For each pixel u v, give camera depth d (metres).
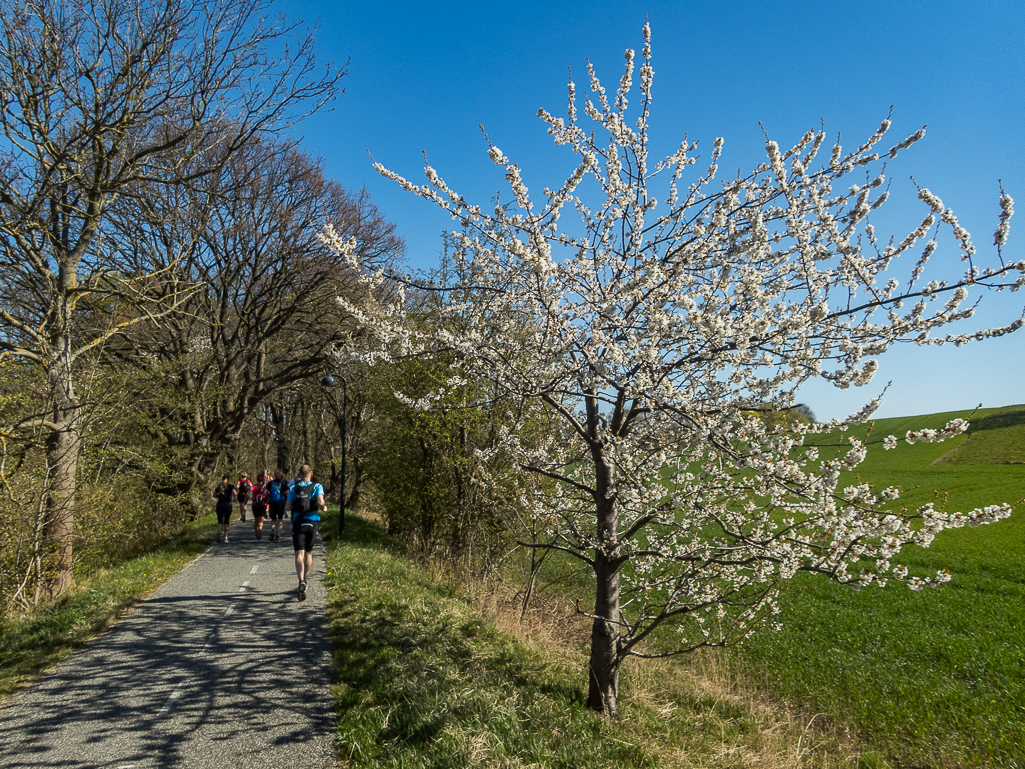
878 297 4.19
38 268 8.88
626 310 5.09
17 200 8.59
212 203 13.90
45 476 8.37
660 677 7.79
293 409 34.09
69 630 6.60
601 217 5.49
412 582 9.27
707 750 5.27
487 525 11.24
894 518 3.75
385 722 4.31
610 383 4.57
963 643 9.95
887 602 12.82
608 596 5.48
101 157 9.50
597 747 4.34
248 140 11.32
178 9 9.62
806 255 4.45
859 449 3.81
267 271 21.50
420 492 13.33
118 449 11.76
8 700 4.85
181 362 16.16
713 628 8.89
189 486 19.09
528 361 5.86
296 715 4.61
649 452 5.36
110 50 9.60
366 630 6.50
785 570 4.15
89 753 4.01
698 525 5.14
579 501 6.97
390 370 13.47
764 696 7.79
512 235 5.07
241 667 5.58
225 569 10.58
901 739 6.68
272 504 14.77
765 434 4.13
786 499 4.72
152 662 5.70
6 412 8.80
